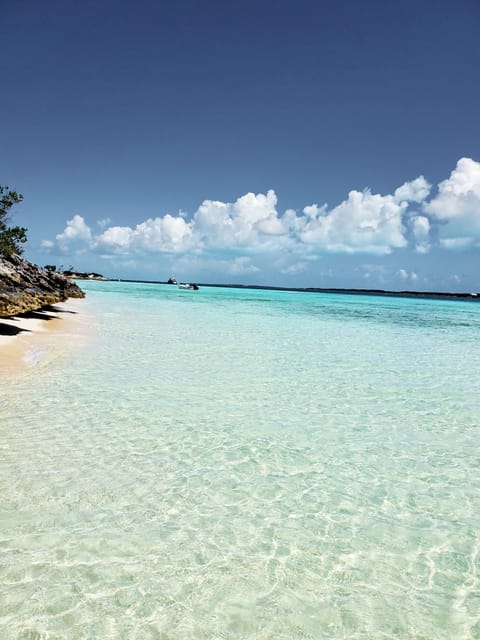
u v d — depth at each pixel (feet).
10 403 28.45
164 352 51.24
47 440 23.00
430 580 14.07
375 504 18.72
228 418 28.58
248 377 40.60
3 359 39.52
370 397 35.81
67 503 17.12
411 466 22.70
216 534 15.89
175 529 16.01
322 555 15.08
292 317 120.26
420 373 46.91
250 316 116.16
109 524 15.97
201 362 46.47
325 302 243.40
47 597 12.27
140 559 14.17
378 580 13.98
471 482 21.08
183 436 24.99
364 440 26.13
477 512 18.35
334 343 68.03
